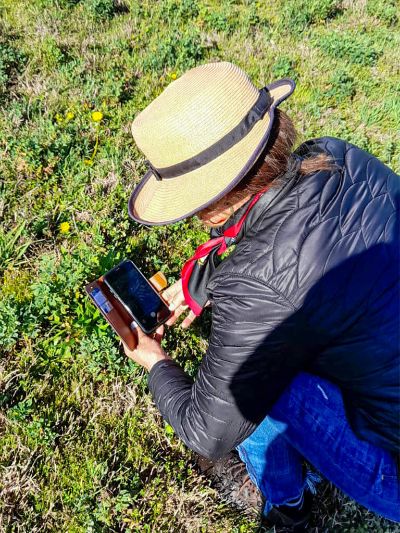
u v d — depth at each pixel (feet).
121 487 3.00
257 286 1.95
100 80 5.61
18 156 4.59
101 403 3.30
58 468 2.98
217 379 2.16
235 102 1.94
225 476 3.22
